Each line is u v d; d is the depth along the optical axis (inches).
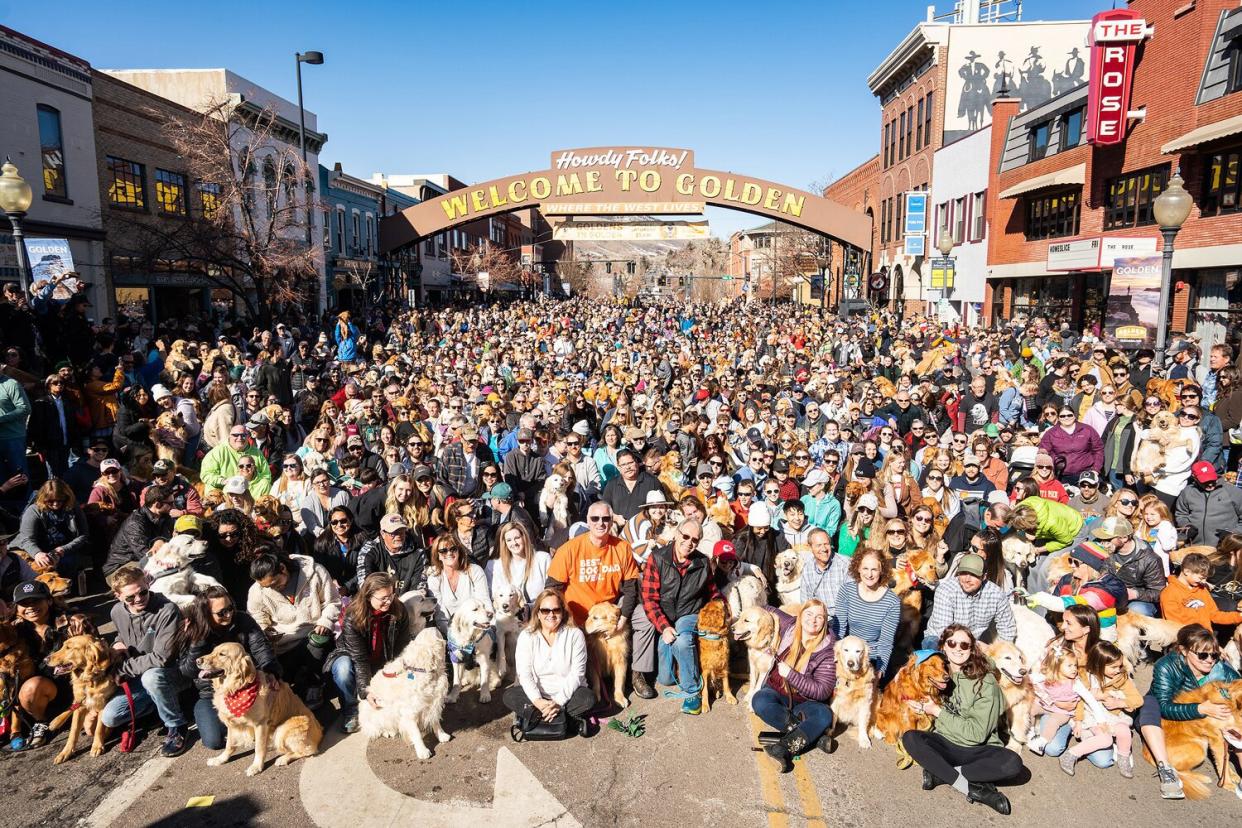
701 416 469.4
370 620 232.1
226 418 411.8
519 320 1481.3
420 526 297.7
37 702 221.6
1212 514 308.0
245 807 194.9
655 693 258.2
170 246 845.8
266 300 905.5
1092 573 264.2
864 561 242.7
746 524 325.4
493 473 336.2
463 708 248.1
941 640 214.7
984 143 1222.9
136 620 221.5
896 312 1482.5
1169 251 453.7
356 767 213.5
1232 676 208.5
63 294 518.0
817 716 220.7
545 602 229.0
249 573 262.4
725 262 5684.1
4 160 725.9
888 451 383.2
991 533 265.7
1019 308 1132.5
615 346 1074.7
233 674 205.5
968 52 1419.8
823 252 2298.2
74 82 817.5
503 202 1438.2
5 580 277.6
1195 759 204.2
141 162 928.3
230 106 1019.9
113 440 429.4
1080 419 443.5
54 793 199.9
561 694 229.3
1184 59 758.5
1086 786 205.3
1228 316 705.6
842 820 190.7
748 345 1085.8
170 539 272.1
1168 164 784.3
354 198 1621.6
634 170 1424.7
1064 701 219.5
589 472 380.2
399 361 761.0
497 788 203.5
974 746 204.1
